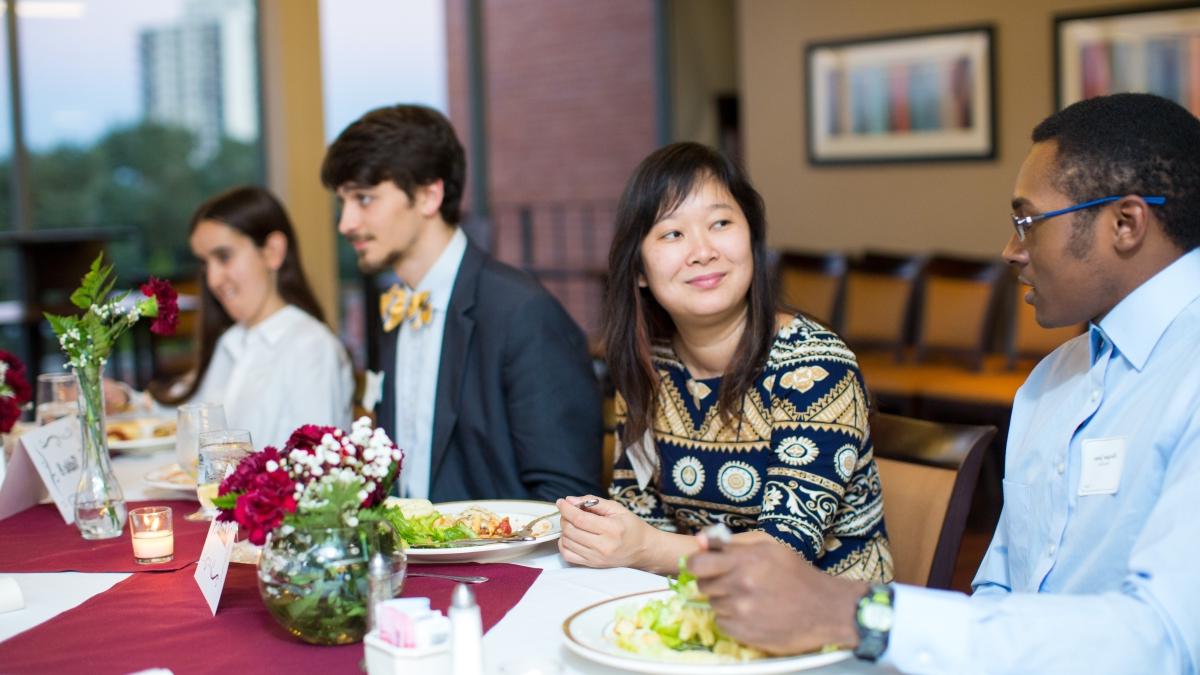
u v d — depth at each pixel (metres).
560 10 9.16
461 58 7.79
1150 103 1.34
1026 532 1.51
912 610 1.14
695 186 1.72
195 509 2.07
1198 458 1.22
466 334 2.30
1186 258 1.35
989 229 6.64
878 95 6.98
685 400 1.84
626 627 1.26
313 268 6.12
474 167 7.91
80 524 1.86
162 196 6.46
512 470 2.26
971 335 5.32
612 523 1.60
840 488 1.68
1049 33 6.34
